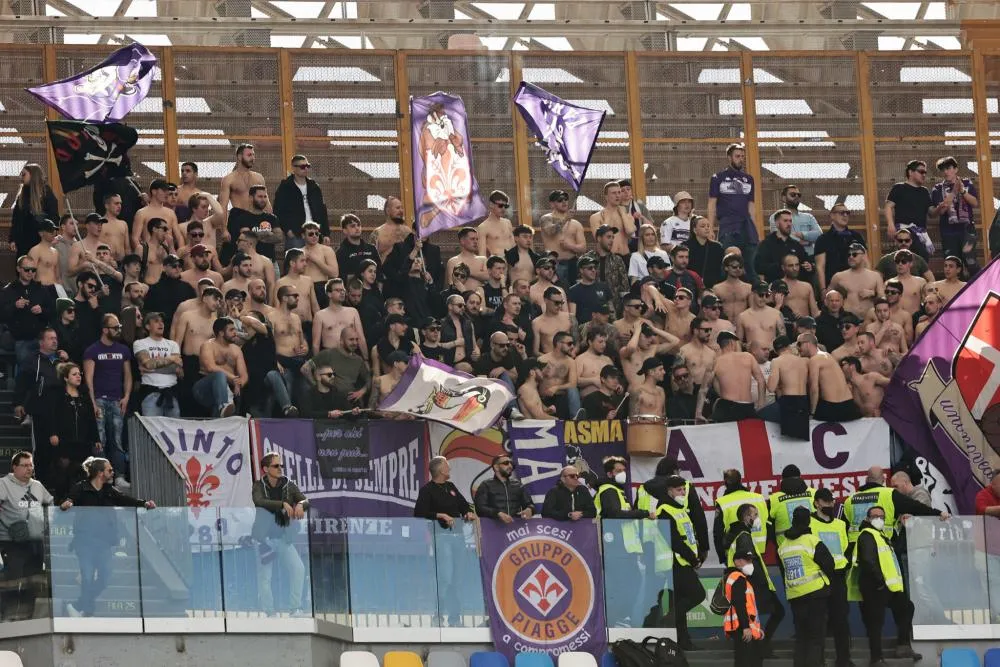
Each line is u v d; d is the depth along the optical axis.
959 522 66.62
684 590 63.91
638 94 93.56
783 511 64.69
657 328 73.81
